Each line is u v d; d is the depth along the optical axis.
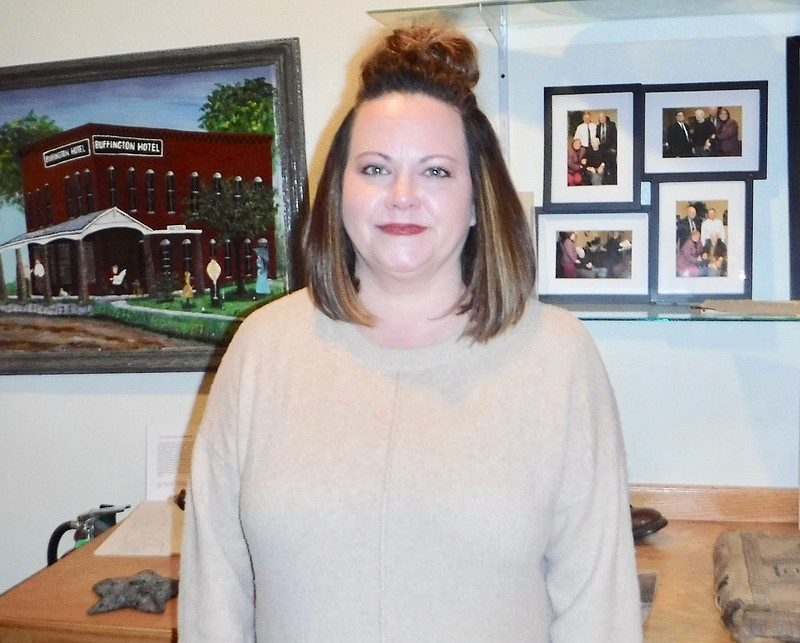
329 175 1.11
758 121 1.59
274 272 1.80
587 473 1.05
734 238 1.61
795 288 1.59
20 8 1.86
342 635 0.97
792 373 1.64
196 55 1.77
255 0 1.76
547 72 1.67
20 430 1.96
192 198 1.81
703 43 1.61
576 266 1.67
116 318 1.86
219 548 1.10
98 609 1.34
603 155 1.65
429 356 1.06
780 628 1.15
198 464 1.13
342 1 1.74
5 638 1.34
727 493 1.65
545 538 1.02
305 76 1.76
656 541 1.56
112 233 1.85
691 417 1.69
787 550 1.38
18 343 1.91
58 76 1.83
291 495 1.00
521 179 1.69
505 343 1.07
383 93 1.06
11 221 1.89
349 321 1.09
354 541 0.98
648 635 1.20
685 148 1.62
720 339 1.66
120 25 1.82
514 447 1.00
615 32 1.64
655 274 1.64
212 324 1.83
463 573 0.97
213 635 1.07
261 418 1.07
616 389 1.71
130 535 1.66
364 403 1.04
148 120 1.81
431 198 1.02
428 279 1.08
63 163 1.86
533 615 1.01
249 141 1.78
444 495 0.97
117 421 1.92
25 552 1.99
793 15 1.58
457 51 1.07
